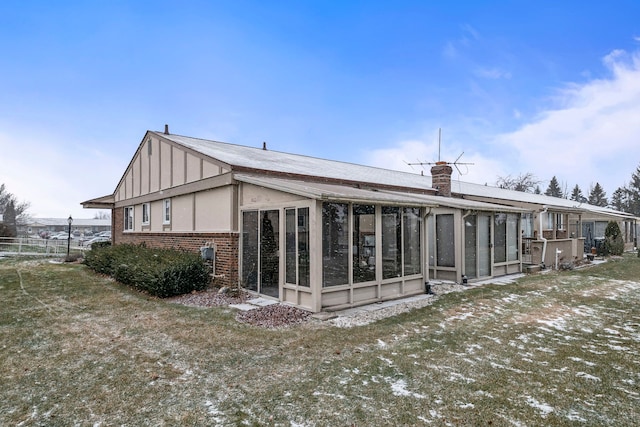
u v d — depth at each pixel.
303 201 7.97
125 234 17.38
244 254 9.95
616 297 9.58
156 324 6.93
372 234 8.92
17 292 10.09
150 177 14.88
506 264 13.77
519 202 17.67
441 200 12.20
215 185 10.62
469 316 7.64
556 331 6.59
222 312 7.82
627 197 57.94
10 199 58.25
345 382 4.45
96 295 9.68
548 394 4.14
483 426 3.50
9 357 5.30
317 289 7.64
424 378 4.56
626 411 3.78
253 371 4.79
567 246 17.33
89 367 4.95
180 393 4.20
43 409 3.86
